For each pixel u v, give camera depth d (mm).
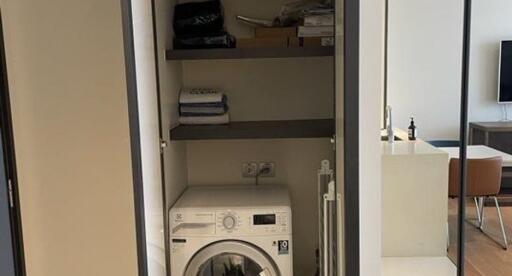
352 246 1667
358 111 1629
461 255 2738
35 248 2607
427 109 2695
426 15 2631
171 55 2371
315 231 2830
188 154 2816
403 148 2725
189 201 2473
